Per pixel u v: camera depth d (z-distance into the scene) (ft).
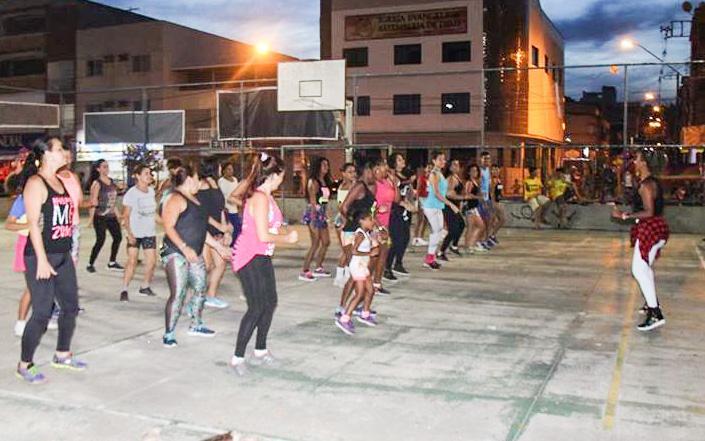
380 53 146.30
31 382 18.48
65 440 14.90
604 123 224.94
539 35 154.40
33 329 18.30
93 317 26.32
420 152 143.13
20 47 173.06
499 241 53.57
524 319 26.37
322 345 22.48
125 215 29.66
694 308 28.40
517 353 21.62
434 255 38.78
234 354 19.51
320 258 35.78
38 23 171.32
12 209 20.58
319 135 67.77
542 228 64.54
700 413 16.39
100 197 36.65
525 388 18.21
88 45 164.25
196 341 22.84
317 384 18.54
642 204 25.04
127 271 29.50
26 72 173.27
